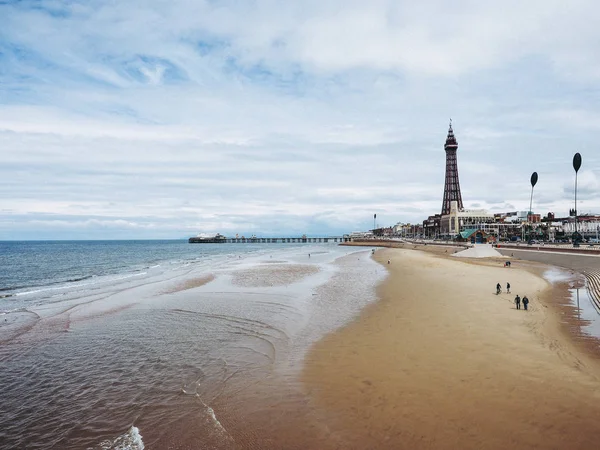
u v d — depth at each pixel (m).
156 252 135.88
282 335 19.47
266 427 10.62
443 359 14.95
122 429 10.85
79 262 82.19
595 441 9.35
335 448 9.54
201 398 12.55
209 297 30.89
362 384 13.02
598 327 18.98
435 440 9.66
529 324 19.72
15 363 16.11
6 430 10.95
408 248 131.25
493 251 72.44
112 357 16.70
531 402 11.27
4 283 45.00
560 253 65.62
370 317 22.56
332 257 85.50
